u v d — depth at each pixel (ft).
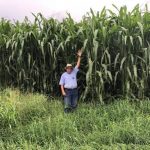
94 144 22.08
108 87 31.42
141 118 25.64
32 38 33.68
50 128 24.97
